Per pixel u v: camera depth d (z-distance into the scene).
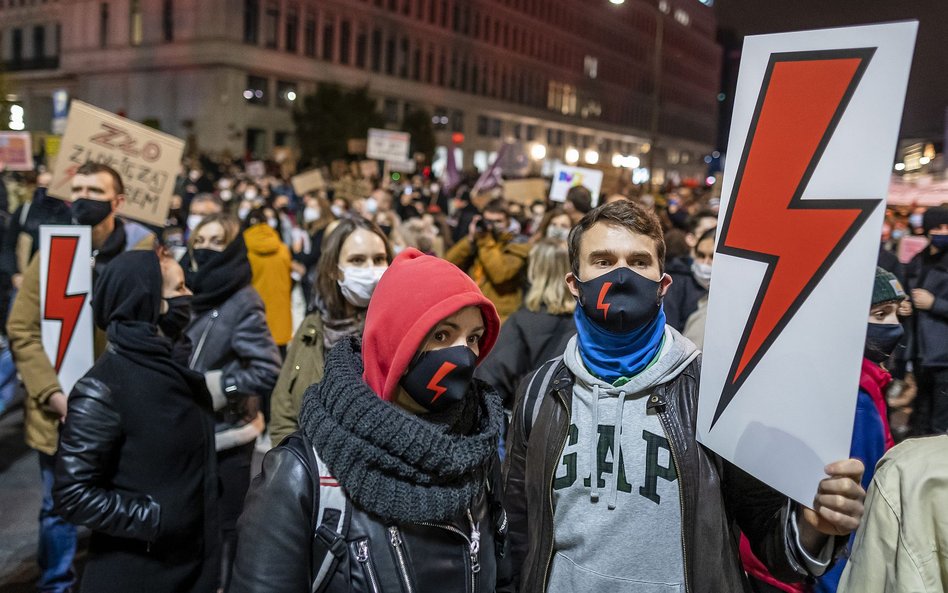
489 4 71.19
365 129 45.47
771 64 1.75
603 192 17.62
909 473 1.55
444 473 1.65
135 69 51.38
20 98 57.03
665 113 108.19
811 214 1.64
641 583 2.02
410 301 1.70
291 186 18.89
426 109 65.06
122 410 2.62
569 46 84.25
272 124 51.66
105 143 5.61
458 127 69.31
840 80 1.59
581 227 2.21
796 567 1.88
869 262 1.53
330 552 1.65
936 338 5.31
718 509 1.99
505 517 1.95
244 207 12.76
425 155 52.00
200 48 48.31
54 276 3.82
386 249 3.42
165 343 2.73
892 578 1.53
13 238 5.99
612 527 2.06
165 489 2.68
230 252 3.67
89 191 4.10
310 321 3.50
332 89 45.16
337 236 3.39
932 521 1.51
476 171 32.84
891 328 2.86
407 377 1.74
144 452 2.64
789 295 1.69
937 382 5.31
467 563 1.75
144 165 5.71
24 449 6.36
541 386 2.31
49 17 55.41
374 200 9.34
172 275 3.05
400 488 1.63
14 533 4.85
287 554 1.64
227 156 28.62
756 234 1.78
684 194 23.16
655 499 2.04
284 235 11.67
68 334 3.84
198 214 7.62
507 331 3.84
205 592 2.83
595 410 2.13
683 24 112.75
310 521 1.67
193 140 34.78
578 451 2.15
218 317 3.65
